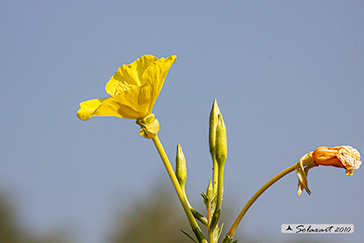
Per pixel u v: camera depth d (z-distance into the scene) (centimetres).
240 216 64
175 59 64
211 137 66
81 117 65
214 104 66
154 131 65
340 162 63
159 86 64
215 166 66
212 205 65
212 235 64
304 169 64
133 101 64
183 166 66
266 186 64
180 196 65
